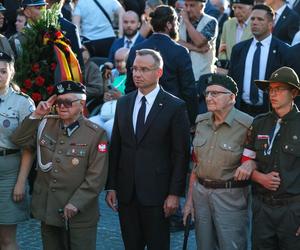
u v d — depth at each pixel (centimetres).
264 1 1577
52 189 969
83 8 1916
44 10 1264
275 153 914
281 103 912
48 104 970
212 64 1523
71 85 962
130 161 986
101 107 1423
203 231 980
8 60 1008
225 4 1977
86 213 970
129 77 1226
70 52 1241
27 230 1215
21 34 1273
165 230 995
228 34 1630
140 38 1680
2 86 1006
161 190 982
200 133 973
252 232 945
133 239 1003
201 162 966
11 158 1009
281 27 1550
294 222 909
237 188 959
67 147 966
